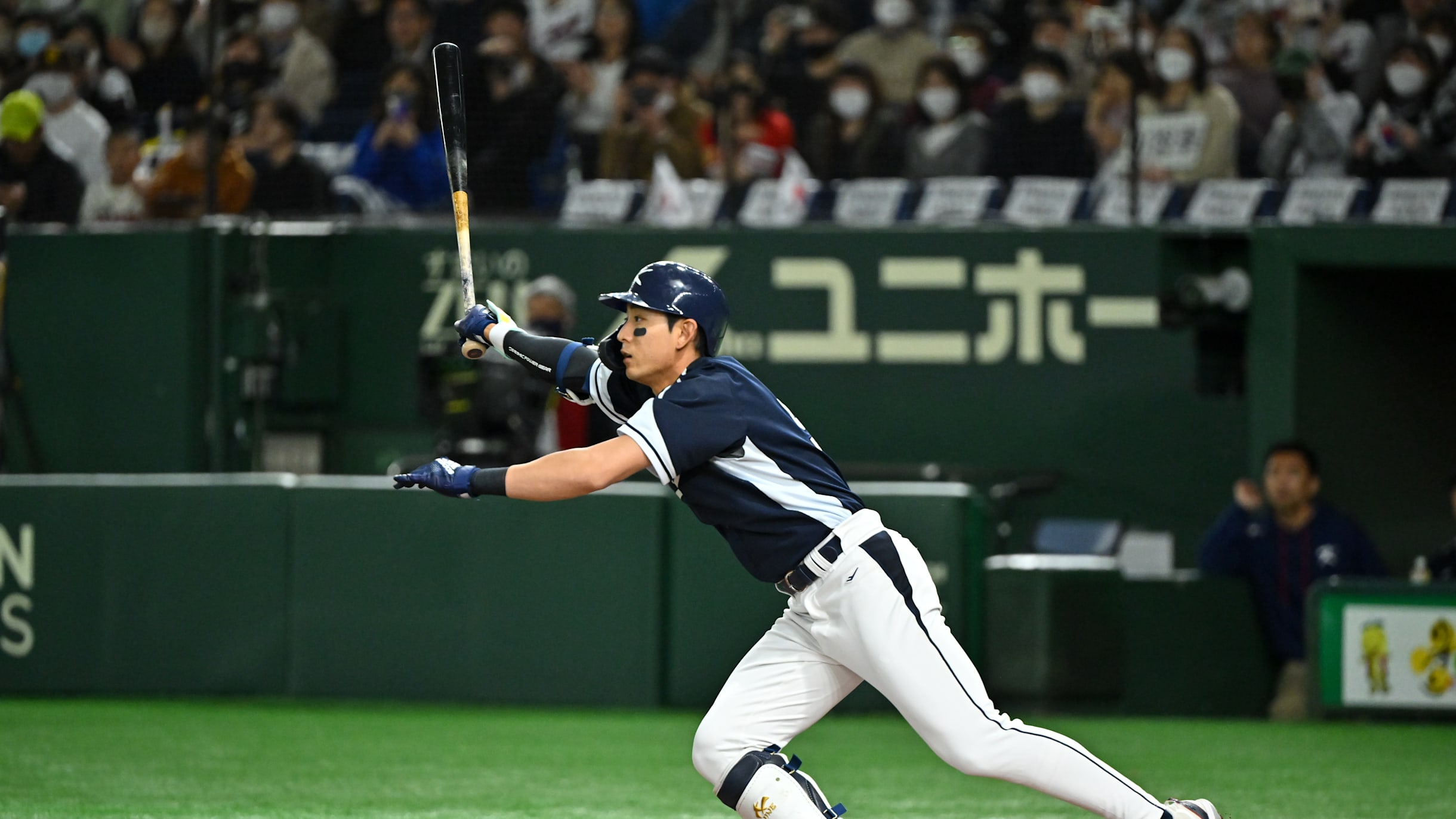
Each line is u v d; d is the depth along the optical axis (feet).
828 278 134.31
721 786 48.16
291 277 137.59
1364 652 100.01
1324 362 121.60
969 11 147.74
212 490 106.01
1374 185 124.67
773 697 48.42
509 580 103.04
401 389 139.54
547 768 82.48
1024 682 101.65
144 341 135.03
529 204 139.64
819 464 48.21
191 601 105.91
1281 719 106.11
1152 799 47.26
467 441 121.08
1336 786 78.33
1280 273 119.55
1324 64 126.21
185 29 142.92
